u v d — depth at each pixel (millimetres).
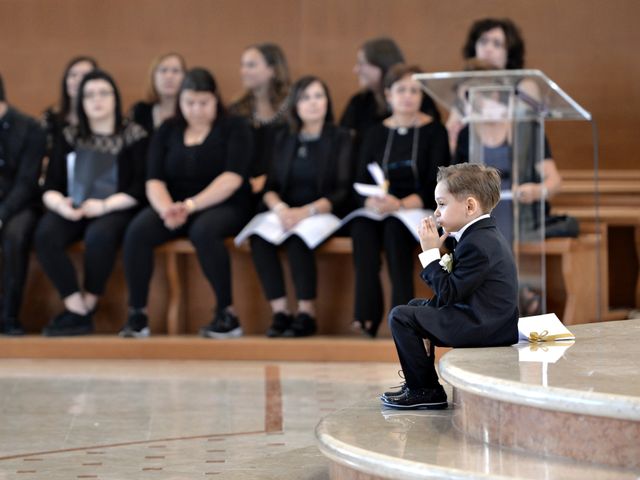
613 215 12727
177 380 10562
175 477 6953
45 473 7121
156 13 15828
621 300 13922
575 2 15211
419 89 12023
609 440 5297
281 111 13203
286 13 15750
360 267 11836
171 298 12609
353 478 5941
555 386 5523
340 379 10516
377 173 11641
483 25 12438
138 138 12883
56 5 15812
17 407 9320
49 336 12422
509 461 5465
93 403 9469
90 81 12727
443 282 6746
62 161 12914
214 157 12523
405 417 6652
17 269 12547
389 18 15594
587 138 14961
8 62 15828
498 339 6852
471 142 9867
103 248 12453
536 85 9578
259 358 11828
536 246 9914
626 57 15102
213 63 15828
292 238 12133
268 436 8109
